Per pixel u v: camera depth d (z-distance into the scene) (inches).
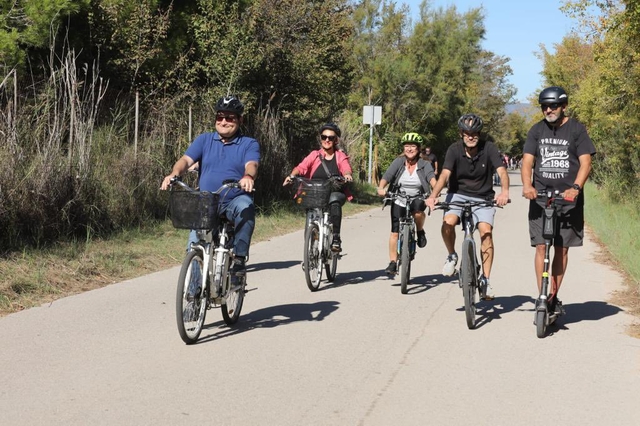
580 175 270.1
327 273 378.6
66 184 428.1
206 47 708.7
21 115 435.5
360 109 1550.2
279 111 781.3
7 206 382.6
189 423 181.6
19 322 278.1
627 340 269.7
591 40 765.3
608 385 217.5
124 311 299.7
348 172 378.0
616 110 809.5
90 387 206.5
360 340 263.9
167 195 539.8
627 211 735.1
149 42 681.0
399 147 1406.3
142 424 180.4
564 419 189.5
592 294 356.8
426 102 1615.4
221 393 204.1
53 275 350.6
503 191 297.9
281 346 253.9
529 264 448.8
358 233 596.7
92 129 476.7
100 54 656.4
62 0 542.0
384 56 1573.6
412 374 224.8
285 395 203.5
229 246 272.4
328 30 825.5
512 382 218.7
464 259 279.6
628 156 861.8
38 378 213.5
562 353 251.1
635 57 689.0
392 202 371.2
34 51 611.8
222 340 261.0
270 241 534.3
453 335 274.1
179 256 430.9
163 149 556.4
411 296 347.6
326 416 188.4
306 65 767.1
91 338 258.2
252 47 704.4
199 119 639.1
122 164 502.6
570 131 275.1
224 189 268.2
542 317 269.1
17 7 549.0
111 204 472.1
